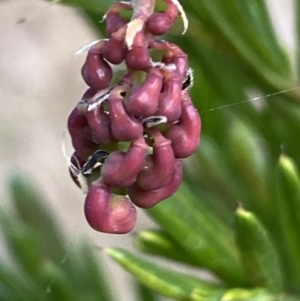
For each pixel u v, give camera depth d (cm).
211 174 13
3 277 13
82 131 9
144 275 12
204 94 13
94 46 9
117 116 9
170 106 9
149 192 9
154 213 12
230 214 13
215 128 13
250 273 11
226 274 12
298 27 12
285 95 12
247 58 12
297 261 12
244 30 12
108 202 9
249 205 13
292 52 13
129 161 9
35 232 14
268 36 12
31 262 13
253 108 13
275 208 13
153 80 9
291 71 12
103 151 9
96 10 11
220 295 11
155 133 9
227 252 12
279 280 11
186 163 13
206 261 12
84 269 14
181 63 9
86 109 9
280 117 13
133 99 9
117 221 9
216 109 13
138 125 9
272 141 13
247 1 12
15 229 13
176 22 11
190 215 12
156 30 9
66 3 11
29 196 14
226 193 13
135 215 9
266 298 11
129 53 9
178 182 9
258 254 11
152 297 14
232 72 13
